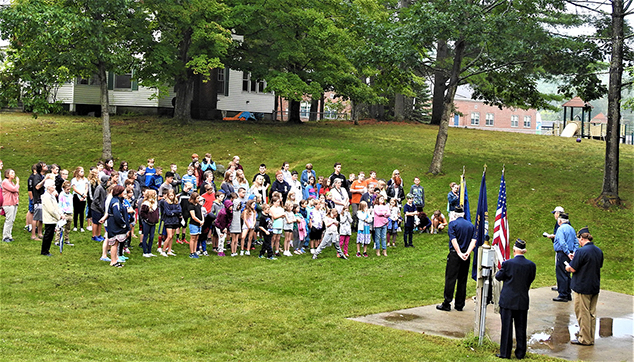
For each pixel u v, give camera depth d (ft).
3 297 35.68
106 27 90.53
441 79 134.41
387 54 78.23
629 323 37.60
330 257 55.62
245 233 53.62
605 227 64.49
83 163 86.33
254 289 42.57
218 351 29.35
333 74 111.24
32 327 30.50
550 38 77.25
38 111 83.46
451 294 39.24
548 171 84.02
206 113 126.52
